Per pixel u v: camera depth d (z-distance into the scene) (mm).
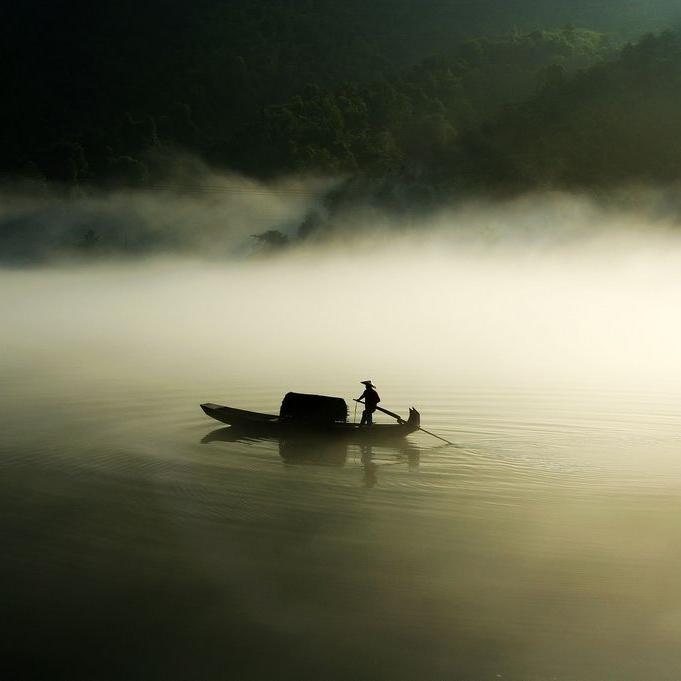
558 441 20359
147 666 10305
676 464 18250
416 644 10719
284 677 10039
